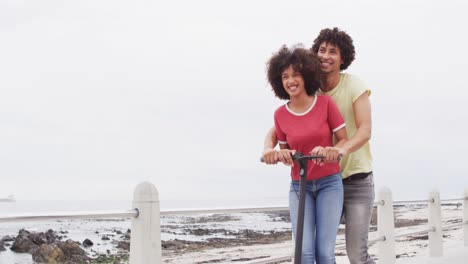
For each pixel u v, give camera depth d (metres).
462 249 8.34
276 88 3.17
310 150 2.98
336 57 3.33
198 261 11.66
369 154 3.45
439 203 7.55
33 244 21.72
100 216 2.96
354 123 3.33
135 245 3.19
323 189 3.00
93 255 19.52
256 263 4.03
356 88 3.28
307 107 3.03
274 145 3.28
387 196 5.76
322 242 3.00
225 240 20.31
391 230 5.73
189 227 31.23
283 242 18.06
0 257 19.44
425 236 14.51
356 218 3.36
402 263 6.84
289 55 2.99
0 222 2.49
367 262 3.44
